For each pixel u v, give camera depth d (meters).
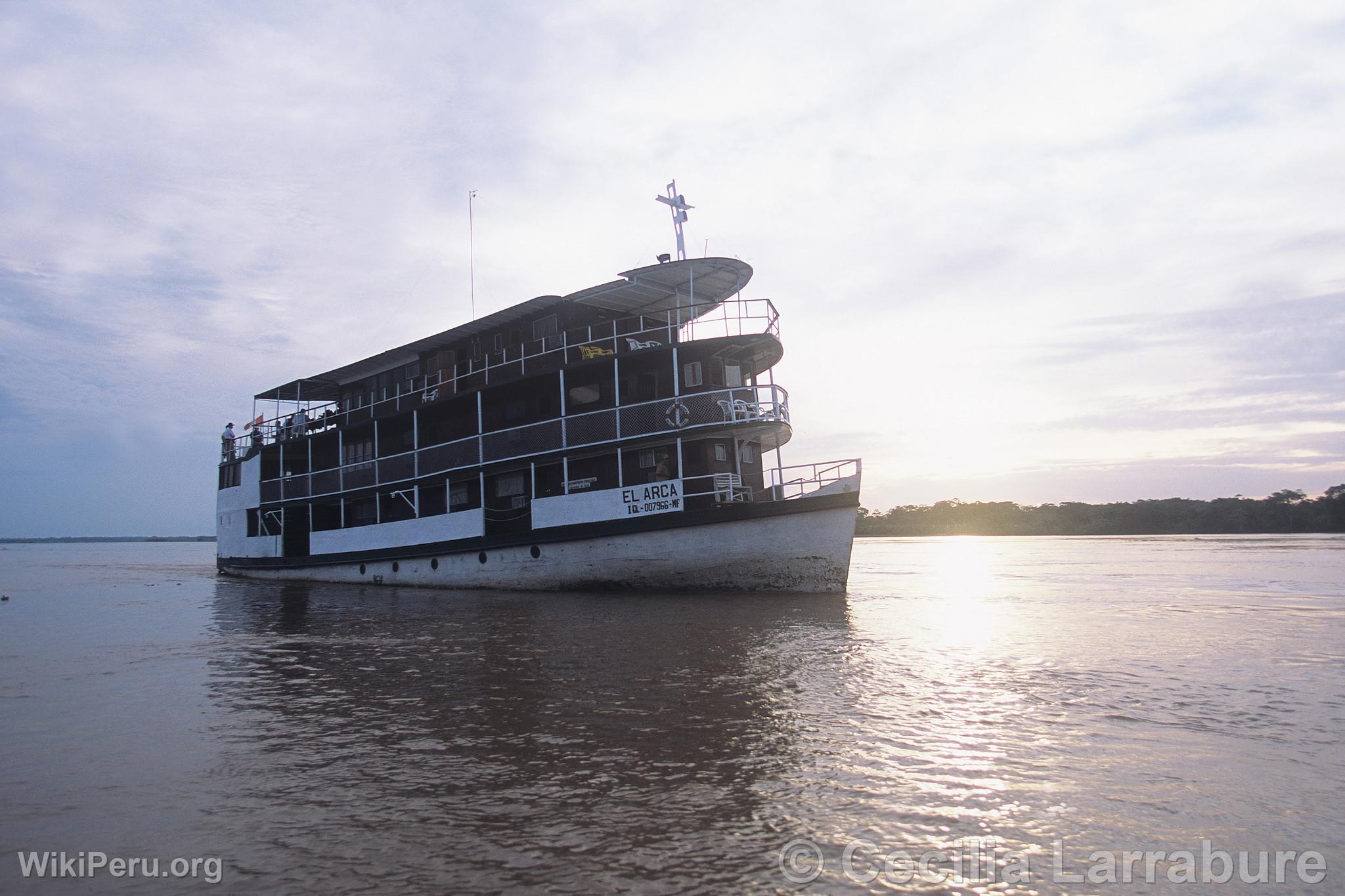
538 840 6.13
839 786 7.25
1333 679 11.68
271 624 18.88
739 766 7.76
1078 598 23.36
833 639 15.00
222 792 7.23
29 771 7.85
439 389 30.67
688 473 24.72
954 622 17.64
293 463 38.56
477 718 9.57
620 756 8.08
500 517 27.86
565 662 12.95
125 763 8.08
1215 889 5.45
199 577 41.00
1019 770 7.67
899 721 9.27
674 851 5.95
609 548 24.36
